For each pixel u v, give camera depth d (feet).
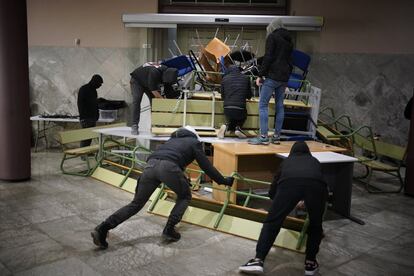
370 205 16.35
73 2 25.81
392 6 24.29
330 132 19.39
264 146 15.39
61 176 18.86
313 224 10.00
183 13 26.50
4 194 15.94
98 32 26.05
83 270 10.10
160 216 13.91
